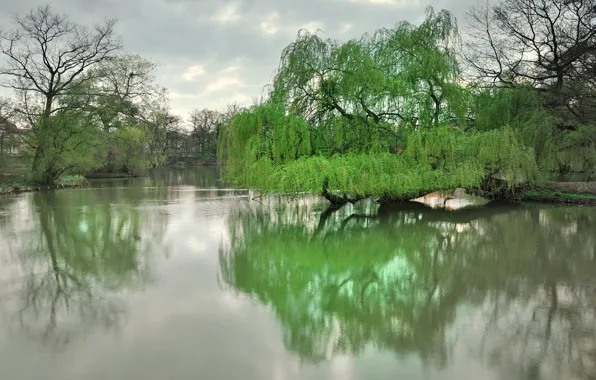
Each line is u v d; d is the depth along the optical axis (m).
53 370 4.42
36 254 9.32
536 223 13.47
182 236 11.35
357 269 8.36
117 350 4.86
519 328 5.49
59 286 7.13
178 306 6.23
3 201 19.39
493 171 15.98
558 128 20.47
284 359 4.68
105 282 7.36
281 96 14.42
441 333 5.36
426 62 14.66
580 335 5.26
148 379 4.25
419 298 6.68
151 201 19.31
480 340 5.16
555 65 22.53
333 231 12.18
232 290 6.98
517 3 23.84
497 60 25.09
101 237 11.16
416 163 14.20
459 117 15.44
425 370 4.46
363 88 13.88
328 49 14.38
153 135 45.25
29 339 5.14
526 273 8.04
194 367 4.48
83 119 29.39
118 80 35.91
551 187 19.38
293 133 13.32
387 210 16.11
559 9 22.64
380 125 14.73
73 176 32.31
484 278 7.73
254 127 13.74
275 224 13.27
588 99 20.77
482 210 16.16
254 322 5.69
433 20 15.56
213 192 23.77
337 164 12.62
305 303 6.43
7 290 6.93
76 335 5.24
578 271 8.12
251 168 12.91
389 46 15.17
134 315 5.88
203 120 84.38
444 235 11.65
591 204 17.39
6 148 27.84
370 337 5.28
